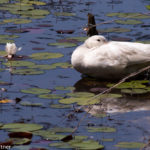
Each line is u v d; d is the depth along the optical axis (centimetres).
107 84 1076
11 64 1142
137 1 1723
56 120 870
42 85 1043
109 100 970
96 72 1098
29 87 1027
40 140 779
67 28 1437
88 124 855
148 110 925
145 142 784
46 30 1417
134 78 1121
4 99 959
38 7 1642
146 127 847
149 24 1484
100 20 1511
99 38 1138
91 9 1625
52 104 941
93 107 934
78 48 1136
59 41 1320
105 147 766
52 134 802
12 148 746
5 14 1551
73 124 855
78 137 791
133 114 906
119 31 1412
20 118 874
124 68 1092
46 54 1202
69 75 1115
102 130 828
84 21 1501
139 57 1093
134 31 1418
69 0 1734
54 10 1612
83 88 1038
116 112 913
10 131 808
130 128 843
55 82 1064
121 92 1020
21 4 1670
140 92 1013
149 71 1132
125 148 762
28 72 1102
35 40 1328
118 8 1639
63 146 750
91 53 1102
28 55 1212
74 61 1106
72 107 930
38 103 944
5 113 895
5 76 1081
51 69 1145
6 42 1296
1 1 1702
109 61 1087
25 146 755
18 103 942
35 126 830
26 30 1409
